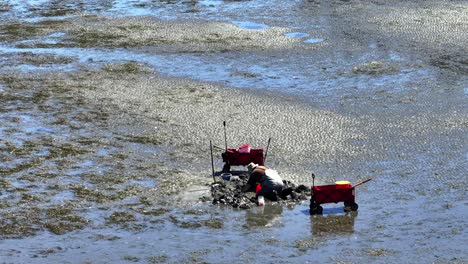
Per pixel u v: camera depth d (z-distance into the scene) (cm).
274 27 10912
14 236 4638
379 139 6475
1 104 7431
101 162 5909
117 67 8906
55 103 7488
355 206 5022
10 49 9781
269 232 4700
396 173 5725
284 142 6397
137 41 10206
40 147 6231
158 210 5044
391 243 4506
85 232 4706
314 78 8456
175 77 8506
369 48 9688
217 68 8900
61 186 5416
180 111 7244
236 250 4419
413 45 9769
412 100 7594
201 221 4875
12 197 5203
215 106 7400
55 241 4575
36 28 10969
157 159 6009
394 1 12506
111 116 7088
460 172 5738
